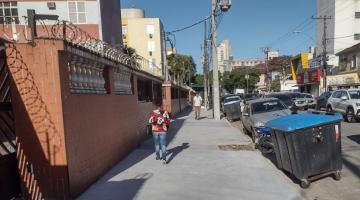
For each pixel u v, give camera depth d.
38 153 6.71
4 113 6.61
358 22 60.88
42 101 6.66
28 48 6.62
